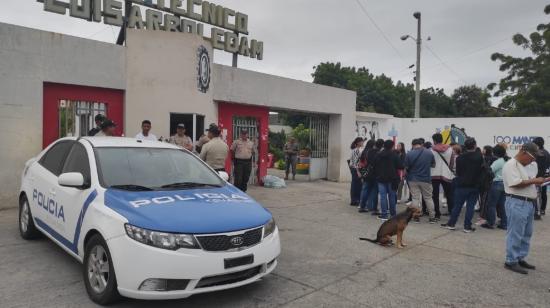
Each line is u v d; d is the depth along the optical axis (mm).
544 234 7977
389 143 8750
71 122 9016
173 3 11289
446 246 6809
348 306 4285
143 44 9742
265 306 4188
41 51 8414
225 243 3902
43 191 5461
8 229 6676
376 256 6094
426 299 4543
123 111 9734
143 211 3945
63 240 4863
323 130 15953
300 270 5340
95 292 4066
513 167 5582
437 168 9109
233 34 12680
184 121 10453
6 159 8125
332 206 10242
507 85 30422
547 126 16266
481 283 5102
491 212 8352
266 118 13352
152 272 3650
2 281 4547
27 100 8297
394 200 8844
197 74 10391
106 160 4848
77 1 9656
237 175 10086
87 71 9016
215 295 4406
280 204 10195
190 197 4461
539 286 5051
